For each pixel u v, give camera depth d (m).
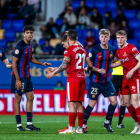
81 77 24.42
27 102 27.20
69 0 69.31
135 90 25.23
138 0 66.25
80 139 20.64
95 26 63.75
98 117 43.75
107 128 26.42
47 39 59.97
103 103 45.75
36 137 21.64
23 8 66.75
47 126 31.66
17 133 24.44
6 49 62.62
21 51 26.28
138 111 25.12
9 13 67.69
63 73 51.50
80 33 61.91
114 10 66.81
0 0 67.31
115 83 31.92
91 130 27.77
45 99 46.78
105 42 24.91
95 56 25.17
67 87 24.48
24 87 26.69
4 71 51.59
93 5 68.00
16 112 26.88
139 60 24.86
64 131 24.77
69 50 24.19
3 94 47.25
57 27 63.84
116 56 25.94
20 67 26.53
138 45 59.38
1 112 47.25
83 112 24.95
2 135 22.89
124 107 31.30
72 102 24.44
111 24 60.09
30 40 26.58
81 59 24.44
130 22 63.72
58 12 69.38
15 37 64.88
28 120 27.06
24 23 65.81
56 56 53.97
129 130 28.70
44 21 68.81
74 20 64.81
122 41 25.19
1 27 65.88
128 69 25.52
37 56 54.31
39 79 51.56
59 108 46.53
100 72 24.77
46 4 69.38
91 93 25.38
